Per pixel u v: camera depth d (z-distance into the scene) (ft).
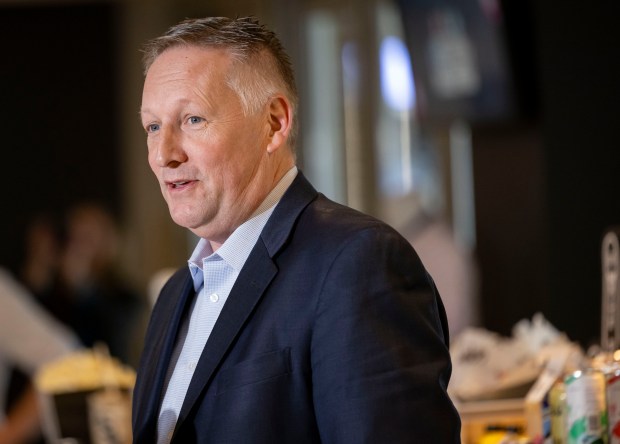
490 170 19.12
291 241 6.87
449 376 6.59
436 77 18.99
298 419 6.50
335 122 25.62
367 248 6.55
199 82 6.86
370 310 6.40
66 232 25.99
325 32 25.85
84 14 30.35
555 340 10.83
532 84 18.24
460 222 21.39
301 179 7.24
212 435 6.58
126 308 25.79
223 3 28.68
